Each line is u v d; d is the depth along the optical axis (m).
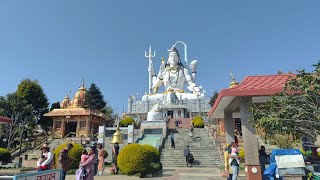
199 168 21.64
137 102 59.66
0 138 36.56
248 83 11.76
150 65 66.88
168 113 52.75
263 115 8.38
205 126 39.25
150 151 16.70
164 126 34.72
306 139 12.70
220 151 25.42
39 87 52.56
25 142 36.38
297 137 8.70
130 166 15.67
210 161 23.81
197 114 54.44
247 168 10.92
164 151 26.36
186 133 35.00
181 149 26.92
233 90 11.13
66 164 9.38
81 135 39.62
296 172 8.75
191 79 62.97
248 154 11.05
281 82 11.14
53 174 7.10
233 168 10.66
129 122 43.12
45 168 9.53
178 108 52.59
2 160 25.81
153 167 16.17
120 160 16.20
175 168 21.64
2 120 24.70
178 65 64.38
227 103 14.45
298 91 8.15
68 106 47.50
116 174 16.42
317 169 9.41
